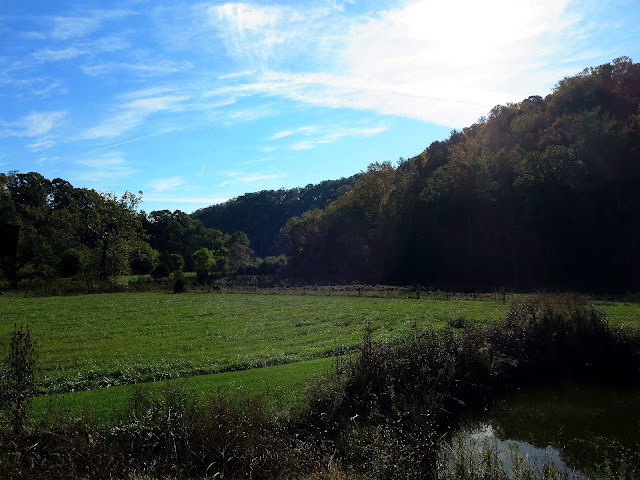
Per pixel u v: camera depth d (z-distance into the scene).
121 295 43.03
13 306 32.69
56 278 49.53
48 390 11.59
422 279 58.56
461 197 55.12
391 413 9.34
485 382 13.32
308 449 7.76
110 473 6.28
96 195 58.88
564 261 47.75
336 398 9.59
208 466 6.67
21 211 66.31
